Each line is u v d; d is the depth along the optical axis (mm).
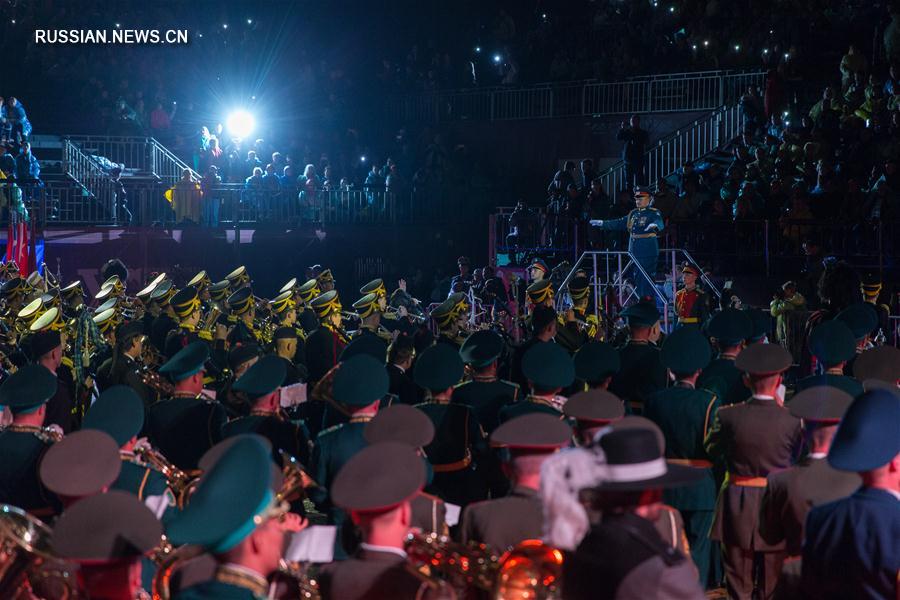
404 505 4094
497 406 8117
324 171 32000
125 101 33156
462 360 7781
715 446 6973
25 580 4641
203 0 35719
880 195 21359
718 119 28984
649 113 30750
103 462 5082
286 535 4746
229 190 28734
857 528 4465
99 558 3826
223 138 32625
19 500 6734
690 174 24234
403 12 36781
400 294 17578
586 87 31750
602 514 3881
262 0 36500
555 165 32219
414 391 10125
